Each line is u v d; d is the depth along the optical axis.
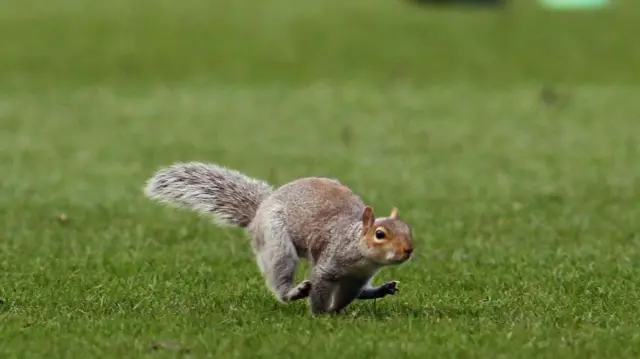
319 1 44.88
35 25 39.56
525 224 13.71
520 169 19.03
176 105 28.58
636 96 30.14
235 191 9.40
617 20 40.41
